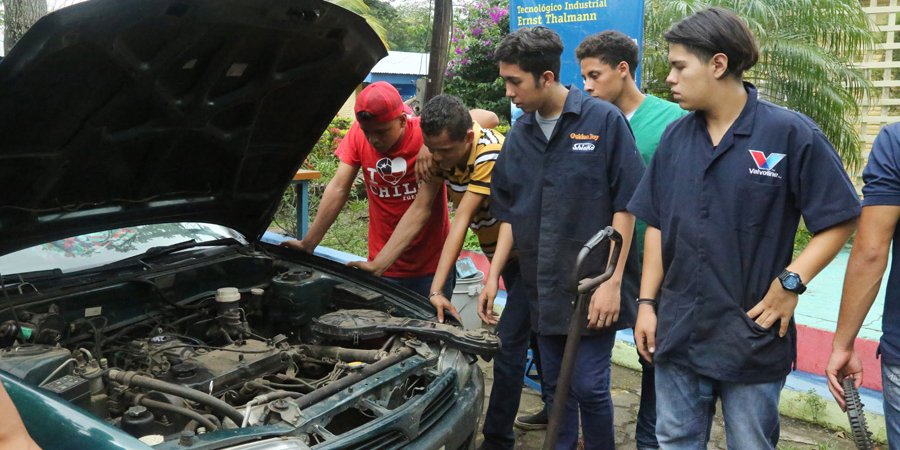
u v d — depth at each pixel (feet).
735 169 7.47
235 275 11.35
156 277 10.23
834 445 12.14
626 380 14.96
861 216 7.72
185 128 9.98
